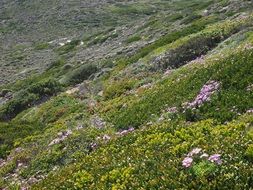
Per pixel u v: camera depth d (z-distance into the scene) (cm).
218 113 1850
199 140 1481
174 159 1366
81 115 3112
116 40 8169
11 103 4538
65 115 3422
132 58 4631
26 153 2606
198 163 1271
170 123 1905
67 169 1836
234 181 1138
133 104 2703
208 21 5253
